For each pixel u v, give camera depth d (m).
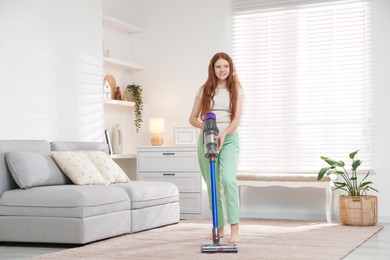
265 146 6.78
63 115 5.81
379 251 4.09
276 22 6.76
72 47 5.98
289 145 6.68
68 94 5.90
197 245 4.31
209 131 3.83
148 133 7.36
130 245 4.34
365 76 6.38
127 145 7.38
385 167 6.25
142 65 7.44
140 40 7.45
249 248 4.12
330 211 6.14
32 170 4.71
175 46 7.27
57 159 5.07
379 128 6.29
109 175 5.36
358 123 6.39
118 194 4.81
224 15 7.01
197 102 4.48
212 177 3.85
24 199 4.51
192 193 6.49
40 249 4.36
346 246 4.26
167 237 4.78
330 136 6.51
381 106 6.29
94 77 6.33
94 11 6.37
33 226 4.47
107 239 4.68
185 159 6.52
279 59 6.74
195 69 7.16
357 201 5.70
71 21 5.98
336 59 6.50
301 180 6.00
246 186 6.77
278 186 6.58
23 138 5.27
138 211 5.09
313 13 6.61
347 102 6.44
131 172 7.43
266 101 6.78
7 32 5.14
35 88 5.44
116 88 7.05
